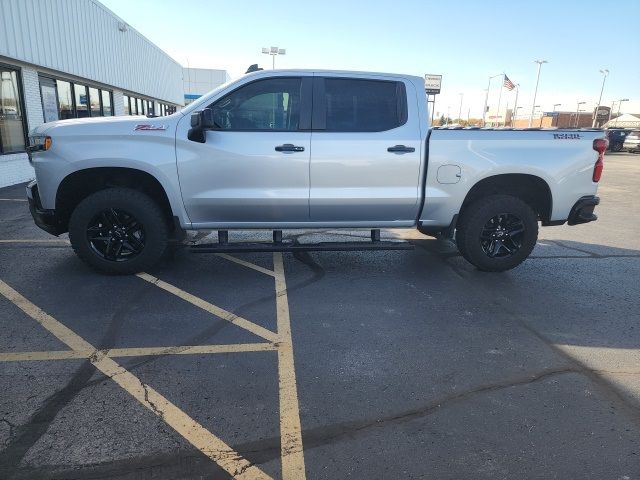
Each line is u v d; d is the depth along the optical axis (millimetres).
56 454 2396
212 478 2277
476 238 5281
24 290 4641
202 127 4406
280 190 4812
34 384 3023
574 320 4246
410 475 2320
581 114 72312
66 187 4809
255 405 2859
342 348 3615
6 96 11062
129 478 2258
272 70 4801
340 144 4797
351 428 2666
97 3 15359
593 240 7551
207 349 3547
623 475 2342
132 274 5117
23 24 10867
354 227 5152
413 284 5109
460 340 3797
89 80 14906
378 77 4941
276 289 4848
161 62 25516
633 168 23109
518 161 5051
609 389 3121
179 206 4793
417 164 4941
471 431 2656
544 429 2688
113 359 3367
